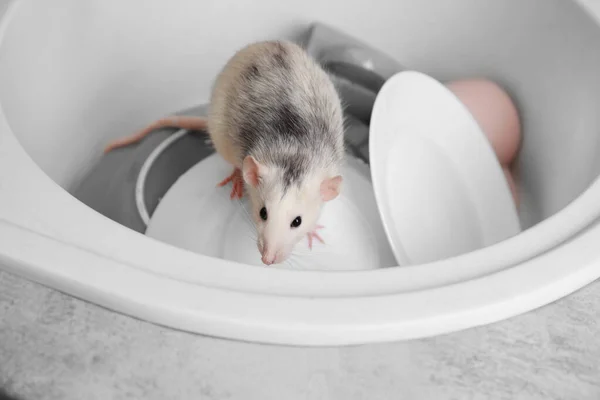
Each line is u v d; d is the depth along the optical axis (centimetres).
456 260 39
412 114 56
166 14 59
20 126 50
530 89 58
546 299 38
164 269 38
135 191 58
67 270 37
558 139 55
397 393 36
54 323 37
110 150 60
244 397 35
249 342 36
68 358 36
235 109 55
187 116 62
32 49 50
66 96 55
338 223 58
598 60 51
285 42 57
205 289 37
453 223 55
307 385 36
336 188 52
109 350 36
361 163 61
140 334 36
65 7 53
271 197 52
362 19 62
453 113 57
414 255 52
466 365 36
